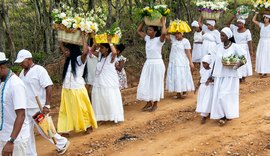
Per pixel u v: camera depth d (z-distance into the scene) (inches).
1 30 434.9
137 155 263.3
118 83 328.8
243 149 264.5
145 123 327.6
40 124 245.8
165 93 425.4
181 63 391.2
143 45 541.0
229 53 297.1
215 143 275.9
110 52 323.0
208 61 309.9
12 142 188.7
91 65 335.0
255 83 447.8
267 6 470.0
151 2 350.6
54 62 472.7
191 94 416.2
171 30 388.5
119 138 295.6
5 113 196.9
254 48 649.0
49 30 492.1
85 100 296.7
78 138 296.0
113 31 316.8
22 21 493.7
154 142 284.8
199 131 301.6
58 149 266.7
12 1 501.4
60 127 292.5
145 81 357.1
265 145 269.1
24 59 251.8
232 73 304.2
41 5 535.5
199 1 449.1
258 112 336.2
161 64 356.5
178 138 289.7
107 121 333.1
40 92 257.1
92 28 282.2
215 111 308.2
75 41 283.7
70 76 288.7
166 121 330.6
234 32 466.0
